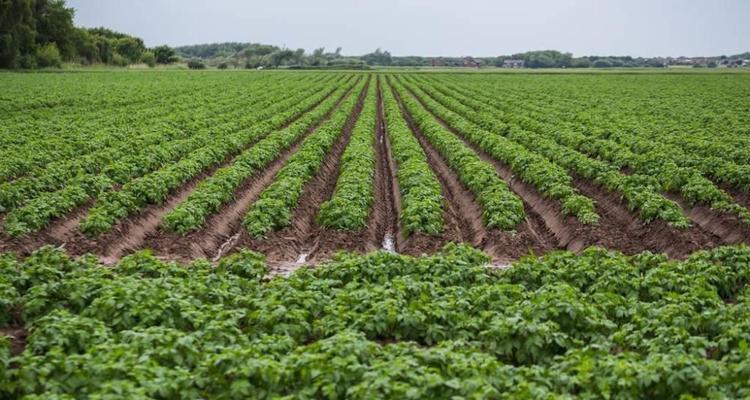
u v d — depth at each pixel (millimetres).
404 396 8617
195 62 161375
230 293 13000
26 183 22250
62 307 12445
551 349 10992
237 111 46969
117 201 20438
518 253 18641
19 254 17359
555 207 22344
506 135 37906
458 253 15742
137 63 156125
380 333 11625
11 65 105188
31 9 114625
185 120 41781
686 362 9305
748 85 81312
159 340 10250
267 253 18812
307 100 57656
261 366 9305
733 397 8898
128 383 8766
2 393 9359
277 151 31578
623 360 9406
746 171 24141
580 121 43000
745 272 14195
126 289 12023
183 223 19797
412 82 90875
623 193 22328
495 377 9336
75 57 128625
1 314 12328
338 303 12430
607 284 13469
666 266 14328
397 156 30906
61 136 33469
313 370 9312
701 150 29828
